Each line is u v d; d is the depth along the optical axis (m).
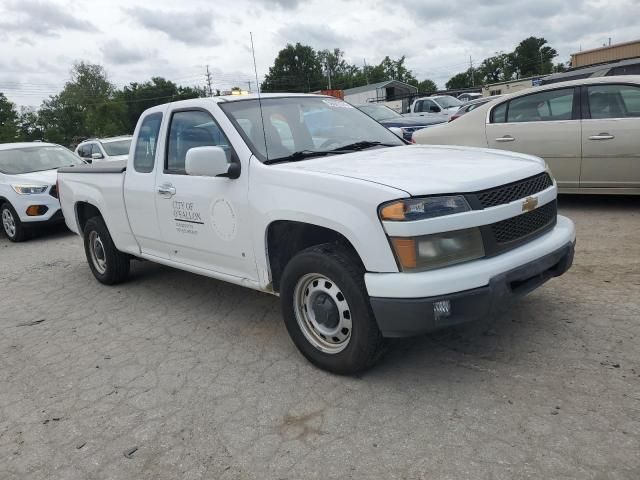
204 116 4.43
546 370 3.45
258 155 3.98
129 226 5.40
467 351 3.80
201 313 5.10
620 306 4.27
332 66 94.25
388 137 4.89
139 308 5.41
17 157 10.28
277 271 4.02
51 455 3.12
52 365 4.29
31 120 92.00
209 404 3.49
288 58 75.94
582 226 6.71
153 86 88.06
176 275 6.41
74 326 5.10
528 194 3.54
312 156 4.13
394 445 2.89
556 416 2.98
